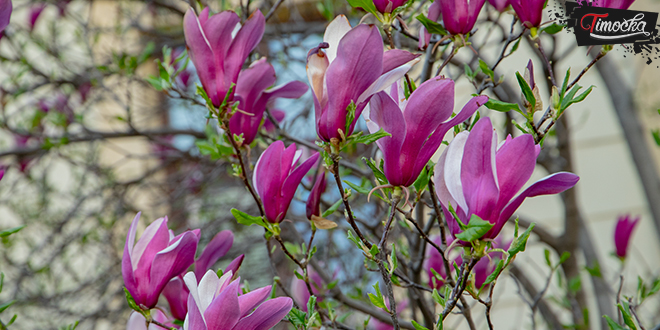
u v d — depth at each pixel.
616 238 1.65
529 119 1.02
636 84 2.47
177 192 2.90
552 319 1.84
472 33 1.13
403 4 1.06
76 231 2.70
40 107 2.53
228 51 1.10
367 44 0.97
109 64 2.51
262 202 1.09
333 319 1.18
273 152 1.07
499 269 0.98
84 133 2.37
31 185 2.94
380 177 1.02
